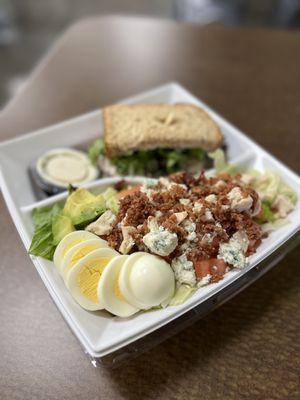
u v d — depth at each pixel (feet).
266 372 0.66
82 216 0.76
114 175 1.03
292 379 0.65
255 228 0.74
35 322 0.73
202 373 0.66
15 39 2.73
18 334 0.71
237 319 0.73
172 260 0.69
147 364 0.67
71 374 0.66
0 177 0.89
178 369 0.66
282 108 1.23
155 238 0.66
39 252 0.71
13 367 0.67
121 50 1.46
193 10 2.37
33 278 0.79
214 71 1.37
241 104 1.24
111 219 0.75
